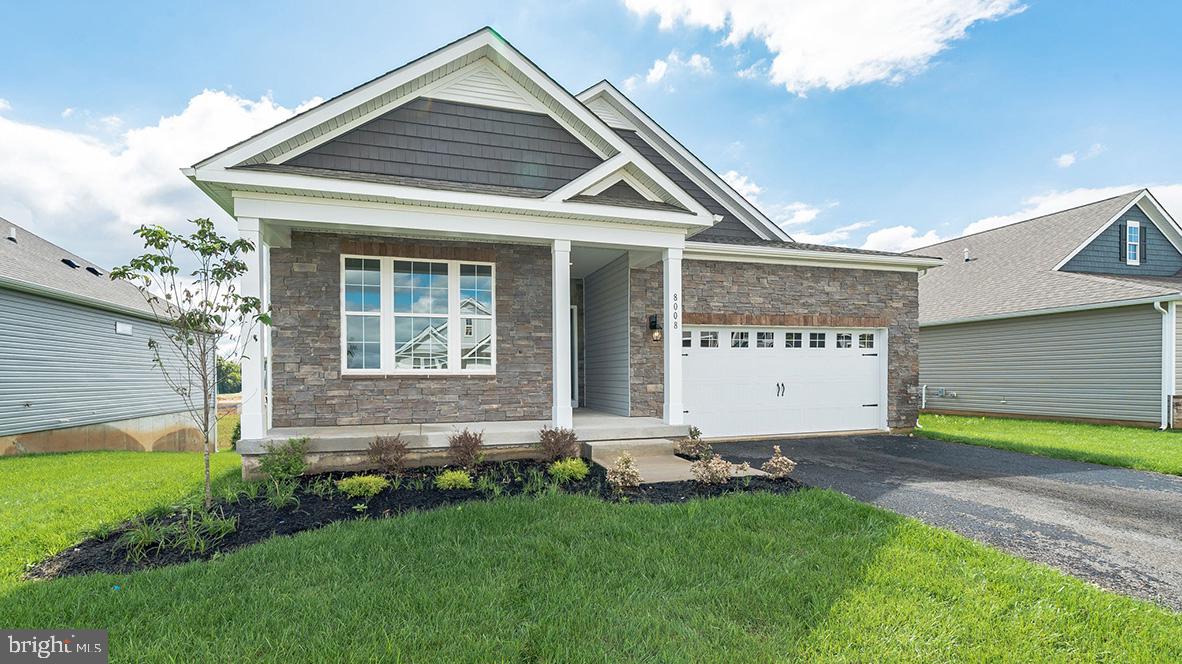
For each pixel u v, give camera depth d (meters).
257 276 6.60
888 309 11.38
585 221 7.89
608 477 5.85
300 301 7.85
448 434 6.99
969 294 16.75
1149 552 4.37
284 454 6.29
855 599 3.33
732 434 10.46
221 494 5.74
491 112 8.09
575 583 3.52
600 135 8.22
